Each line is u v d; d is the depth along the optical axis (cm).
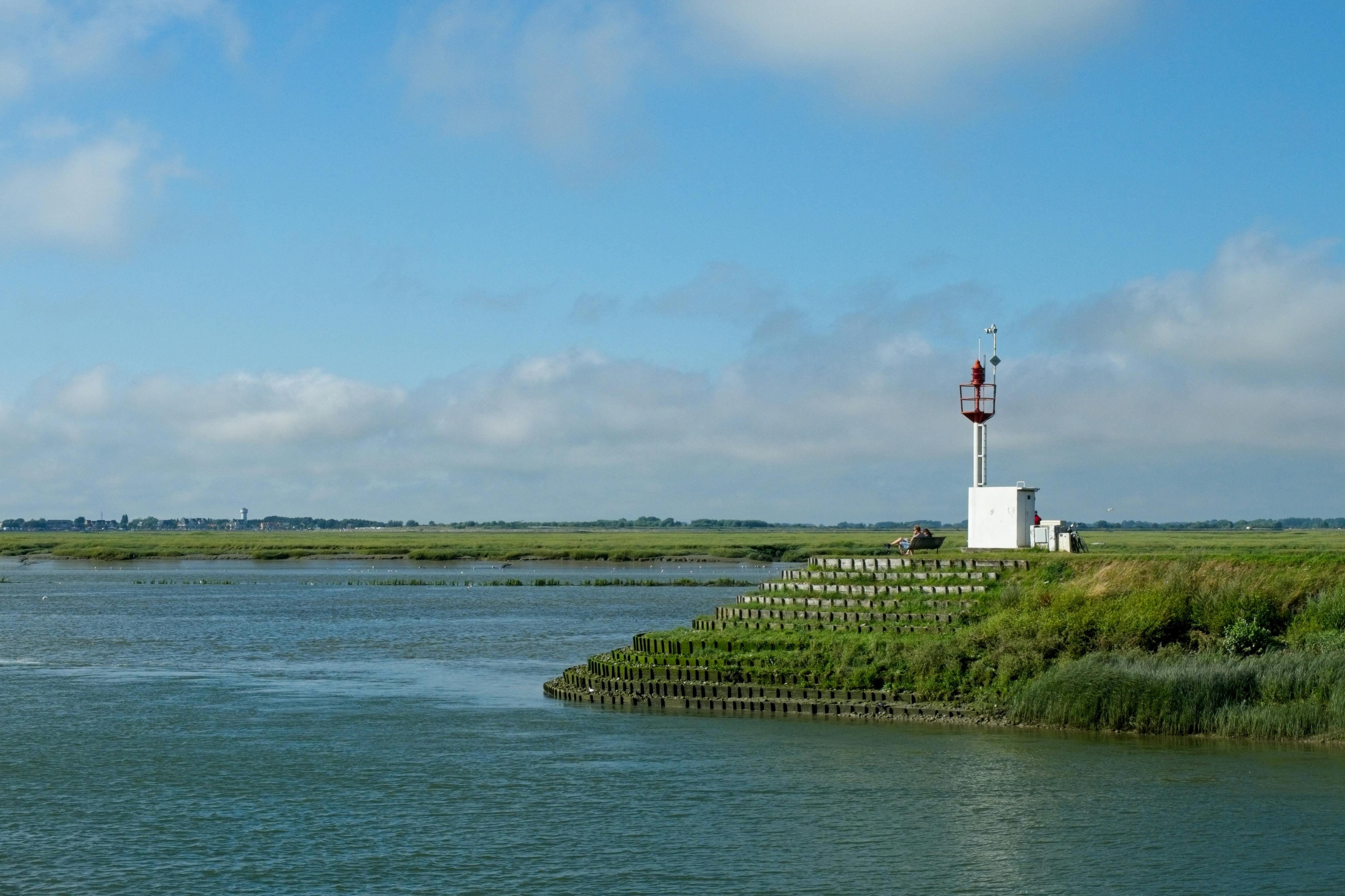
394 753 6012
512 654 10288
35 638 11675
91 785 5422
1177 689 6081
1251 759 5591
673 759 5766
